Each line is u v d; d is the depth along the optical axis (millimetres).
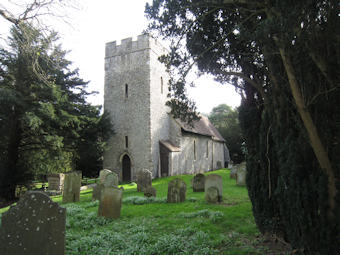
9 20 7328
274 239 4617
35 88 15812
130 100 21562
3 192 15906
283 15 3184
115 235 5121
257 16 4684
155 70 22250
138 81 21438
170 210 7559
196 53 5637
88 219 6453
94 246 4539
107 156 21750
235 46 5570
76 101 20234
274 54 4105
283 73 4082
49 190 16016
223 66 5934
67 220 6418
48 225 3586
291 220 3707
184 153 23875
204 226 5719
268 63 4215
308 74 3502
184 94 5871
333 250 3049
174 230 5547
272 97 4418
